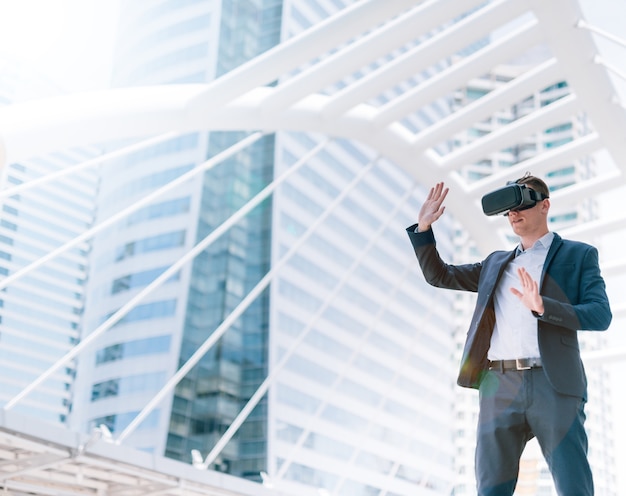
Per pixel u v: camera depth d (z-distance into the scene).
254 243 64.69
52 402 67.00
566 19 11.29
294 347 15.62
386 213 71.25
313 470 58.47
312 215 65.69
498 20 11.08
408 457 66.31
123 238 68.56
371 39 10.62
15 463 8.34
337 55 10.80
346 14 9.84
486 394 2.60
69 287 71.06
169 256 65.69
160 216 67.44
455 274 2.93
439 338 73.06
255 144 67.75
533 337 2.52
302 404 60.16
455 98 87.12
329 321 64.06
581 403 2.44
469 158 14.42
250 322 62.50
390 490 63.53
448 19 10.41
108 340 65.88
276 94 11.19
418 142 14.20
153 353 62.91
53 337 70.00
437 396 71.62
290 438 58.50
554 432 2.40
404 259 71.88
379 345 67.19
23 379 67.75
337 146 68.69
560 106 13.18
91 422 63.91
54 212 71.06
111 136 10.07
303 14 72.00
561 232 16.11
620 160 13.84
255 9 72.19
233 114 11.12
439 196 2.95
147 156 69.88
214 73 68.62
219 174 67.50
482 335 2.66
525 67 91.31
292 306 62.62
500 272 2.69
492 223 15.81
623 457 78.06
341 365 63.69
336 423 61.53
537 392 2.46
